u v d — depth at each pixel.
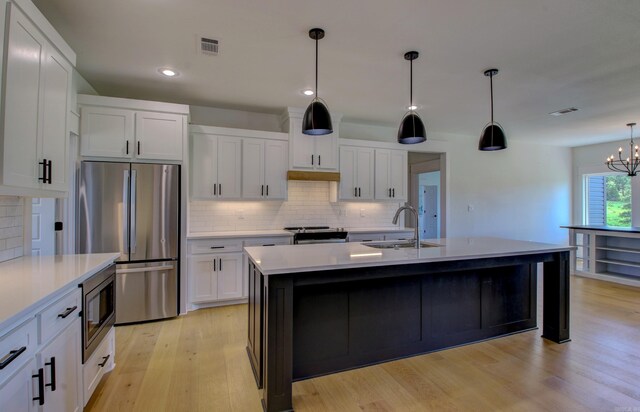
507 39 2.51
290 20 2.27
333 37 2.49
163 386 2.18
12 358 1.16
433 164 6.16
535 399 2.03
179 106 3.50
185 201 3.53
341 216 4.95
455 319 2.77
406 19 2.25
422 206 7.59
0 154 1.52
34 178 1.81
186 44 2.61
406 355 2.57
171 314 3.43
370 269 2.15
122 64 2.96
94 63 2.94
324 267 1.99
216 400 2.04
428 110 4.35
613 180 6.82
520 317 3.07
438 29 2.37
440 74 3.18
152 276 3.35
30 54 1.75
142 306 3.31
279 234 3.99
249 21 2.28
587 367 2.42
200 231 4.16
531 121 4.93
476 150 5.99
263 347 2.09
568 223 6.99
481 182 6.04
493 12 2.16
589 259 5.31
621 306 3.80
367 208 5.12
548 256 2.80
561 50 2.69
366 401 2.02
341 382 2.23
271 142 4.17
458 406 1.97
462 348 2.74
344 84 3.44
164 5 2.10
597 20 2.25
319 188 4.81
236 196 4.01
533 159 6.61
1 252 2.03
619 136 5.97
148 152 3.39
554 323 2.86
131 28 2.37
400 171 5.01
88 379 1.90
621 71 3.12
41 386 1.36
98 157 3.22
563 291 2.84
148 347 2.76
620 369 2.39
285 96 3.81
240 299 3.88
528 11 2.15
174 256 3.45
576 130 5.52
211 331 3.11
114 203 3.22
